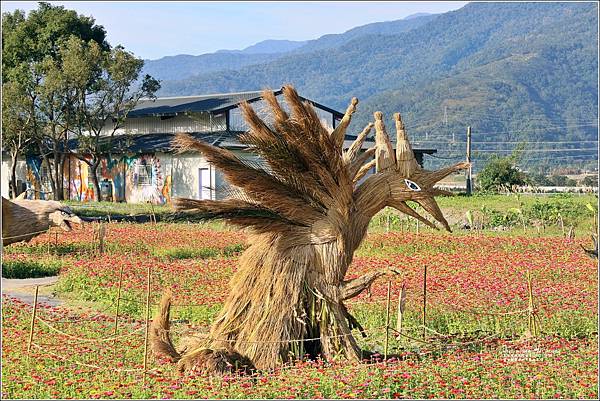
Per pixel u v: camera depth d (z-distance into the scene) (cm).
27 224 2225
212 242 2941
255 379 1221
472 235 3084
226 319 1318
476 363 1262
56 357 1366
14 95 5259
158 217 4159
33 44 5591
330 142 1284
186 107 5722
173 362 1317
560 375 1209
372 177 1356
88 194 5631
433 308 1714
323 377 1181
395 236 2984
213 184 5112
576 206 3984
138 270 2234
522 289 1853
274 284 1291
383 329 1534
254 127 1296
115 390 1159
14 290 2131
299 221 1300
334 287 1310
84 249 2752
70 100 5384
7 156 6053
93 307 1903
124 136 5825
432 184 1381
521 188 6419
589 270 2216
